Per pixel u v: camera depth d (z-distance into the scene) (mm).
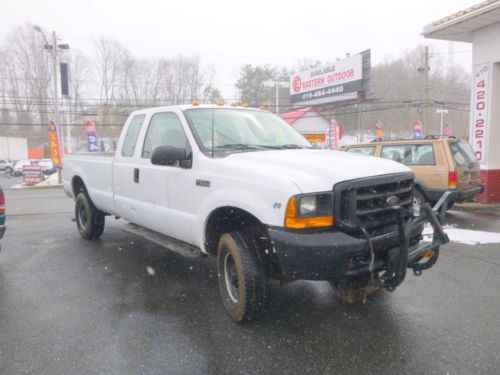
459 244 6473
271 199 3197
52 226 8445
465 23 10273
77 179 6961
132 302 4215
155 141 4855
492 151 10562
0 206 5156
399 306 4070
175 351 3229
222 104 5000
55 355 3182
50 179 26719
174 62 49844
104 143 47250
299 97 35125
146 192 4871
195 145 4141
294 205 3061
